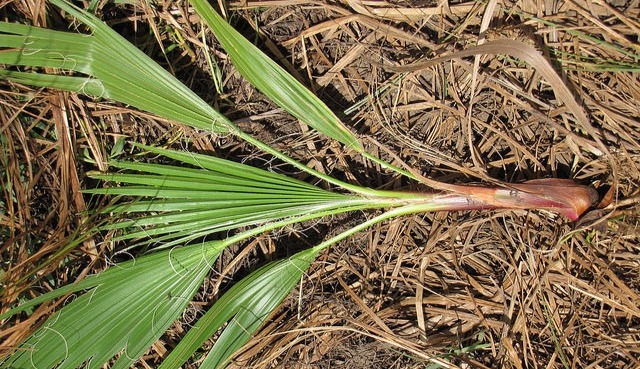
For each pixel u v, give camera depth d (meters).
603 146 0.81
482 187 0.86
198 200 0.85
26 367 0.81
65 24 0.87
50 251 0.87
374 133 0.91
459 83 0.90
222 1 0.87
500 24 0.88
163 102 0.83
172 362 0.85
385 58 0.90
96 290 0.83
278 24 0.90
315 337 0.91
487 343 0.91
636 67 0.84
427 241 0.91
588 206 0.86
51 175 0.88
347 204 0.86
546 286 0.90
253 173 0.85
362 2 0.88
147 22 0.89
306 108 0.85
